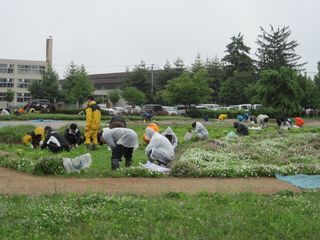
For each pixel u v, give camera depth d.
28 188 11.37
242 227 8.12
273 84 45.19
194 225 8.19
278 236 7.78
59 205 9.23
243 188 11.77
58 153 17.92
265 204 9.72
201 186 12.08
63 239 7.46
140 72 84.94
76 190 11.16
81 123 38.00
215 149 19.75
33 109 56.38
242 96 78.00
